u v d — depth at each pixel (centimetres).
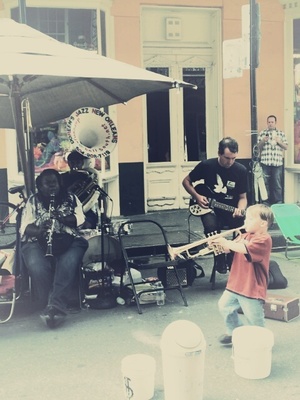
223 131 977
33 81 574
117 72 471
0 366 416
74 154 610
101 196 600
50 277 516
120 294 557
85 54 514
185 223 855
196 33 984
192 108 996
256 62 707
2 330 491
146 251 591
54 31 890
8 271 538
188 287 603
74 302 547
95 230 588
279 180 957
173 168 991
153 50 969
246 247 408
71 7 888
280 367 403
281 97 992
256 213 415
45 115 657
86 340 464
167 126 985
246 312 419
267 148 945
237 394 364
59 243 512
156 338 465
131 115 933
